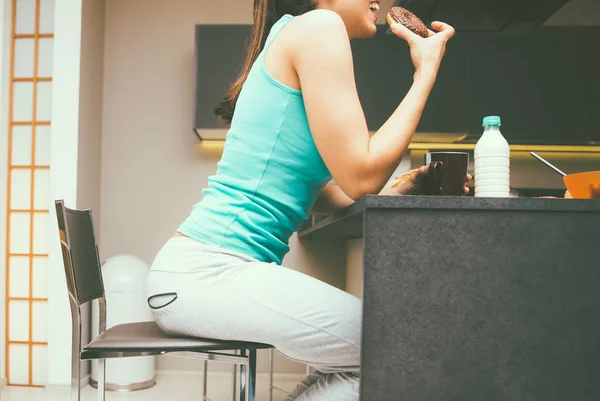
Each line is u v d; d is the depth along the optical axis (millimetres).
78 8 3141
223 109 1416
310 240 3406
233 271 973
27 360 3182
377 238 776
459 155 996
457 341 766
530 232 770
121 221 3555
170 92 3600
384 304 771
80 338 1234
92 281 1521
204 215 1039
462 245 772
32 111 3230
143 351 1074
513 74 3111
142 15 3629
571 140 3287
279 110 1006
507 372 762
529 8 2359
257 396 3051
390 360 765
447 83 3125
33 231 3197
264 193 1020
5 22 3217
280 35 1023
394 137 934
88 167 3318
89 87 3322
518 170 3539
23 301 3197
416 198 774
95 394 2994
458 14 2443
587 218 767
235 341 1026
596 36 3092
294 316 934
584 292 763
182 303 990
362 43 3129
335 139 917
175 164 3576
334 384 960
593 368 758
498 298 767
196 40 3197
